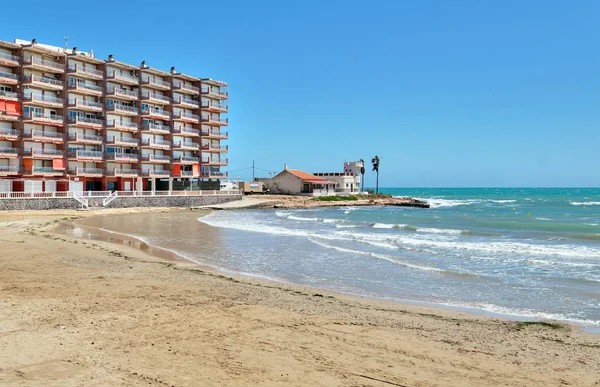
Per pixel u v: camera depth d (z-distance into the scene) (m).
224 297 15.84
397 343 11.48
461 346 11.50
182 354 9.86
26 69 64.44
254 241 33.88
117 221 50.25
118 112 74.31
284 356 10.07
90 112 71.69
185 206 75.88
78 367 8.78
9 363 8.83
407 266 23.94
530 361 10.56
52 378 8.19
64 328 11.23
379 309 15.30
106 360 9.23
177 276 19.72
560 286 19.41
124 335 10.97
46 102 65.25
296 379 8.80
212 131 92.56
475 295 17.88
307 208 90.44
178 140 85.62
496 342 11.96
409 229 45.91
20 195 55.47
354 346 11.06
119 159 74.12
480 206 102.19
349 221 53.31
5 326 11.21
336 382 8.74
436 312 15.15
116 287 16.64
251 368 9.24
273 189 113.31
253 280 19.81
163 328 11.73
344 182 123.81
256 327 12.27
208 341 10.86
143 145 78.62
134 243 31.91
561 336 12.61
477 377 9.45
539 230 44.22
